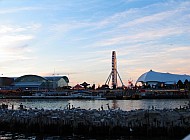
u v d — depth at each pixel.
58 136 52.47
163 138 47.81
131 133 49.75
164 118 50.03
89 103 166.38
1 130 58.81
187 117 49.66
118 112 56.88
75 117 54.78
